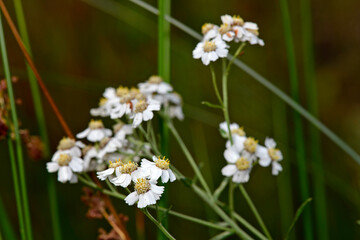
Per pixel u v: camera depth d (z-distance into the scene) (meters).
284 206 0.57
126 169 0.48
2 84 0.52
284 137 0.58
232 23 0.51
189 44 0.69
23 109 0.66
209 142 0.67
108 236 0.52
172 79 0.69
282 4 0.54
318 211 0.55
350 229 0.63
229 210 0.51
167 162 0.48
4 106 0.52
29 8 0.67
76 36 0.69
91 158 0.52
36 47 0.68
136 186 0.47
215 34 0.51
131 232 0.64
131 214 0.64
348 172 0.66
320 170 0.56
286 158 0.57
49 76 0.60
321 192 0.56
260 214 0.65
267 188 0.66
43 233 0.64
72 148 0.51
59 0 0.68
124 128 0.52
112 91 0.53
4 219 0.53
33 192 0.64
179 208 0.64
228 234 0.51
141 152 0.53
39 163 0.64
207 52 0.51
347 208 0.64
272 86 0.54
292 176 0.65
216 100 0.69
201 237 0.64
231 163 0.51
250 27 0.51
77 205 0.64
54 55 0.68
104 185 0.58
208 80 0.69
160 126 0.53
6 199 0.64
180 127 0.67
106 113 0.53
